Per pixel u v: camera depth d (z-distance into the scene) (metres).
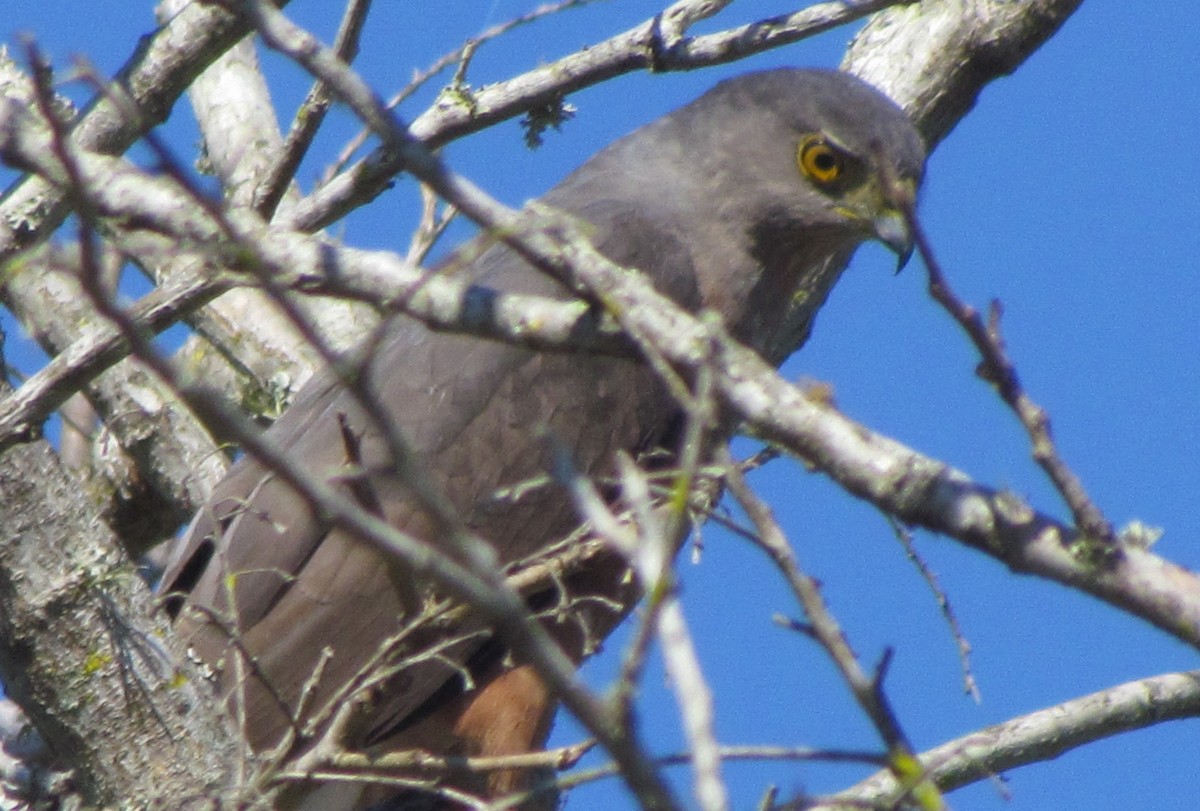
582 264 6.65
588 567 10.73
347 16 9.26
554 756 8.07
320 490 4.86
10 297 10.93
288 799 8.80
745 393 6.22
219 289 8.34
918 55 12.75
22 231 9.77
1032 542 5.62
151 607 8.52
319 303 13.13
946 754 7.37
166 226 7.12
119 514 12.27
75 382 8.24
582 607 10.98
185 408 11.37
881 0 9.62
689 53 9.71
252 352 12.85
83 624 8.32
